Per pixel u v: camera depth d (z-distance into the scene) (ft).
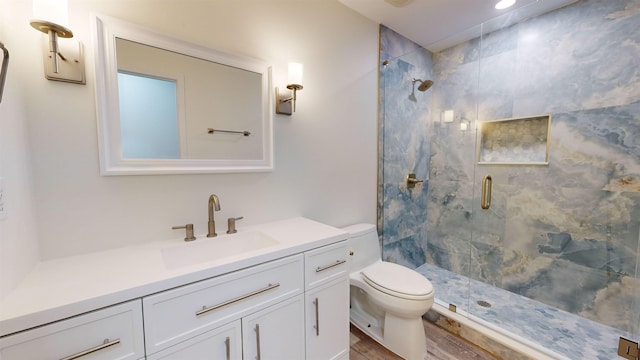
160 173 3.77
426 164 8.72
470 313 6.08
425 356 5.10
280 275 3.54
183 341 2.74
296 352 3.81
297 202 5.45
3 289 2.23
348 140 6.34
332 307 4.29
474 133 7.79
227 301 3.04
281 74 5.02
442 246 8.64
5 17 2.60
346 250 4.47
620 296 5.50
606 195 5.66
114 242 3.50
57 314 2.09
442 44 8.00
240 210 4.65
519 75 6.84
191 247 3.79
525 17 6.58
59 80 3.03
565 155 6.20
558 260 6.37
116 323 2.36
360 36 6.39
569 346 5.02
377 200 7.20
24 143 2.77
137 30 3.51
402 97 7.63
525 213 6.88
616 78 5.44
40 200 2.99
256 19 4.66
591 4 5.67
